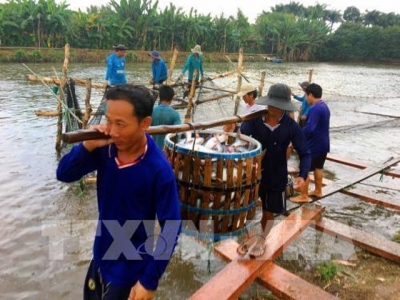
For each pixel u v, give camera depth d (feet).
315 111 15.30
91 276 6.79
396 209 16.11
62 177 6.21
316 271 11.60
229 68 98.17
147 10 112.88
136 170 5.78
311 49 176.96
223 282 9.62
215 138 11.09
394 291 10.64
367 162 25.02
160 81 36.52
